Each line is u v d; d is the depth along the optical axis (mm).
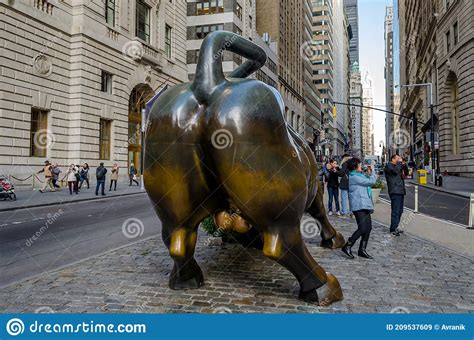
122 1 27547
